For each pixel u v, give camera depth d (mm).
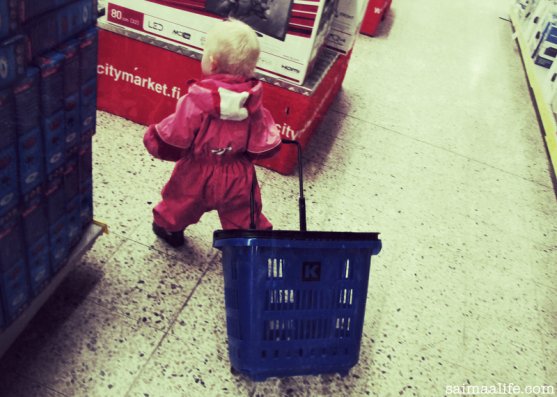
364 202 2709
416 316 2117
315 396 1720
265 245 1414
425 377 1873
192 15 2426
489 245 2639
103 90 2785
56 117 1327
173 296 1920
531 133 3934
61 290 1816
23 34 1088
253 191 1689
